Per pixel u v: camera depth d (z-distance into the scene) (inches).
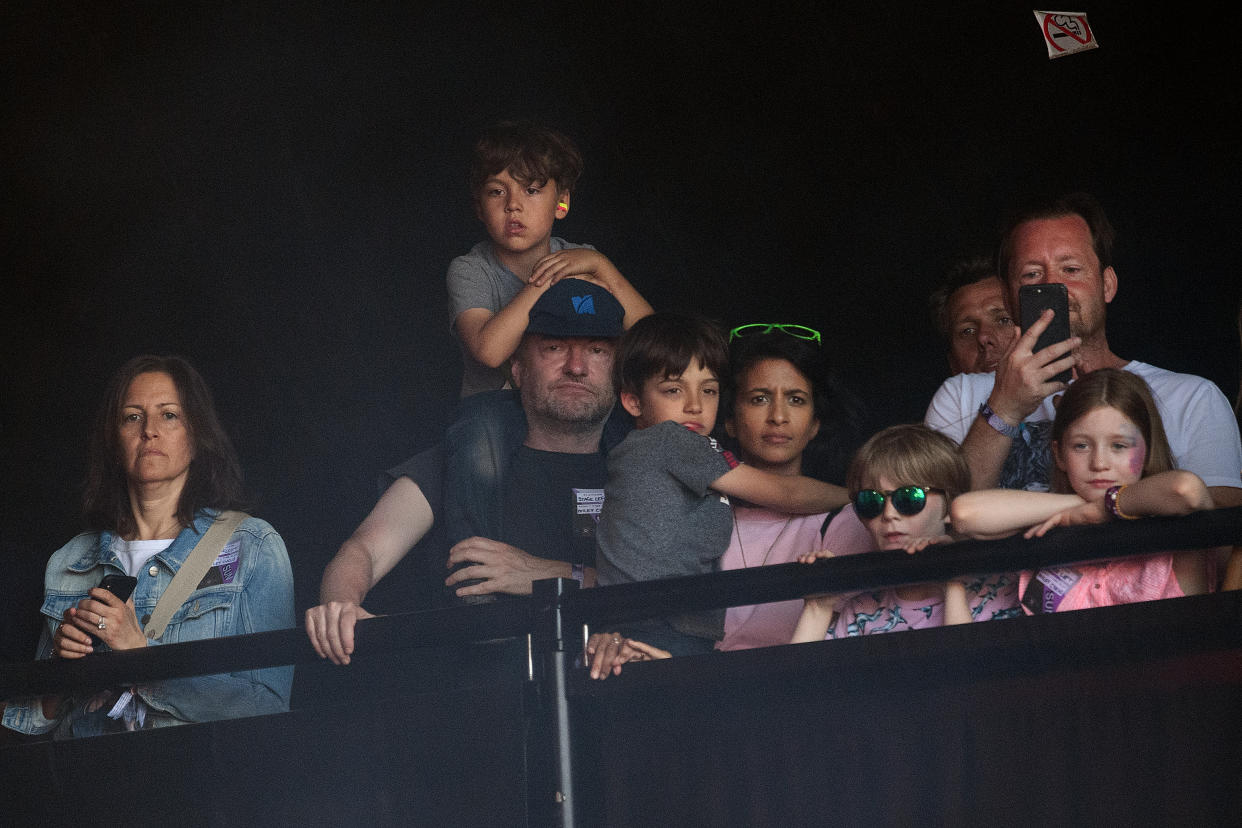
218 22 944.9
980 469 463.5
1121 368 514.3
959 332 656.4
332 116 940.6
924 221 837.8
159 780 431.2
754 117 878.4
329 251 933.8
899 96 845.2
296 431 920.3
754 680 382.3
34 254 937.5
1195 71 763.4
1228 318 748.6
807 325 861.2
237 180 944.3
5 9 937.5
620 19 902.4
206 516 581.0
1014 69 814.5
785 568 383.2
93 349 930.7
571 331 617.0
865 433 832.9
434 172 929.5
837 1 856.9
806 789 370.9
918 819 356.2
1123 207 777.6
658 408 534.0
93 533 591.2
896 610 436.5
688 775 386.0
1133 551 347.9
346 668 613.9
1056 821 341.4
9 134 949.8
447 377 912.3
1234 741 324.8
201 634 550.6
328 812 417.1
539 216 676.7
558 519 613.6
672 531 490.3
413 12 932.6
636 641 431.8
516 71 921.5
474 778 404.5
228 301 934.4
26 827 438.6
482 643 580.7
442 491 642.8
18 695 454.0
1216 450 477.4
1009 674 351.3
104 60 948.0
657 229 895.1
